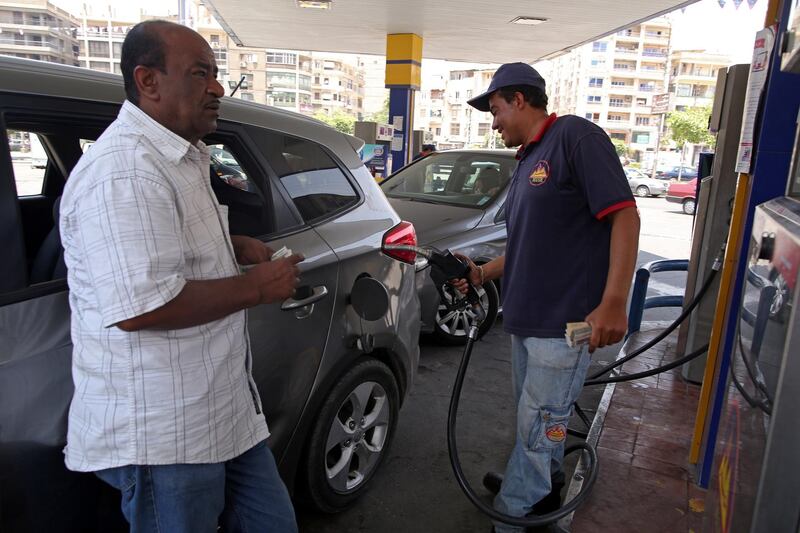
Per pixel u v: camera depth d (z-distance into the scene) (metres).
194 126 1.38
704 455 2.72
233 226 2.06
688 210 20.42
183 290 1.25
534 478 2.24
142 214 1.21
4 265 1.46
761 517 1.05
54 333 1.49
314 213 2.35
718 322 2.70
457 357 4.46
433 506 2.69
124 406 1.28
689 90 110.31
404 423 3.43
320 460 2.33
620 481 2.81
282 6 10.96
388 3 10.38
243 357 1.47
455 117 121.06
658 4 9.52
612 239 1.93
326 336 2.24
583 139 1.96
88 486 1.50
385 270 2.58
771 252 1.21
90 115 1.69
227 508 1.66
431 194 5.37
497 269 2.45
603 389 4.09
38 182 1.99
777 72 2.30
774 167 2.36
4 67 1.56
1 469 1.34
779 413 1.01
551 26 11.73
